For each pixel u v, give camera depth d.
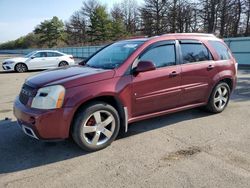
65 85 3.98
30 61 17.45
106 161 3.95
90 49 39.25
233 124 5.40
